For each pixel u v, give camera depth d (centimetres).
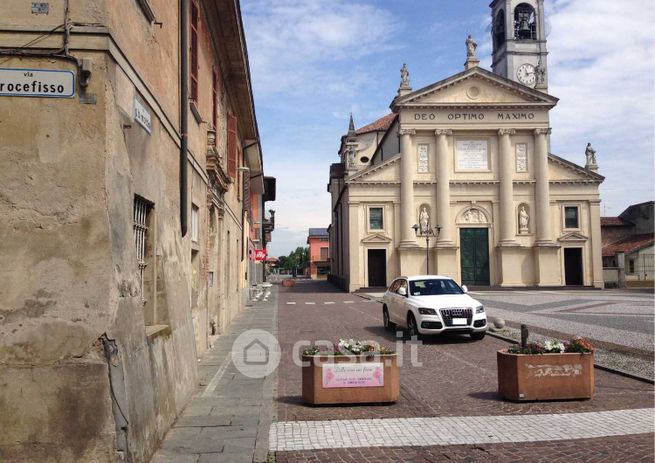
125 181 533
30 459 449
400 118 4516
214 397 805
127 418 468
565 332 1603
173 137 797
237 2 1280
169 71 779
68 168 484
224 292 1662
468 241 4544
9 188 479
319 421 702
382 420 706
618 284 4778
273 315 2247
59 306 470
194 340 852
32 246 475
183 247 841
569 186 4581
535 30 5481
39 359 463
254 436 620
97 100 491
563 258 4519
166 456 550
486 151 4588
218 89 1441
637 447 596
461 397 833
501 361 824
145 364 542
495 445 607
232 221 1923
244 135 2459
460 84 4550
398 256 4472
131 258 536
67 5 493
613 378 970
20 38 488
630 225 5603
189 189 954
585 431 654
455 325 1430
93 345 467
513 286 4422
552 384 799
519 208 4550
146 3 615
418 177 4531
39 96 486
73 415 455
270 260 8838
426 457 570
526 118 4550
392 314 1675
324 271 9400
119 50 524
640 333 1565
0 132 483
